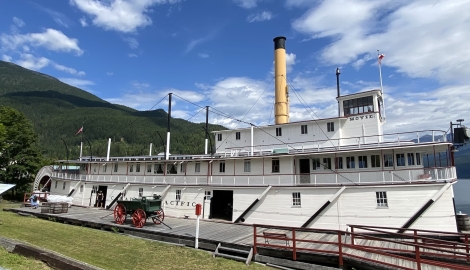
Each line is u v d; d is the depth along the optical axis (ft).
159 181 108.68
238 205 87.10
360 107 91.30
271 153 92.27
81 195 132.87
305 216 75.82
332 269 43.14
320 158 85.61
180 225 77.51
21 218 88.12
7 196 161.38
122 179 119.96
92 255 48.21
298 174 80.12
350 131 90.53
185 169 107.04
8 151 155.33
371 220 68.08
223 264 46.21
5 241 36.50
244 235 63.31
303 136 97.40
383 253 41.27
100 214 97.25
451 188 63.05
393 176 68.49
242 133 111.24
